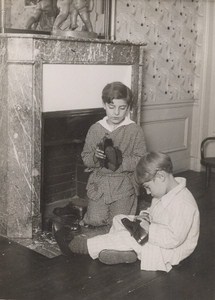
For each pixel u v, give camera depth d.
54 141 3.39
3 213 3.21
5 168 3.14
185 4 5.06
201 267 2.73
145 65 4.68
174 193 2.67
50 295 2.35
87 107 3.54
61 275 2.58
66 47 3.23
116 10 4.18
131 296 2.35
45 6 3.48
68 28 3.65
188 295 2.38
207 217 3.74
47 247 3.01
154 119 4.92
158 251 2.65
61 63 3.22
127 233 2.74
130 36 4.42
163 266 2.64
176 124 5.27
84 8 3.52
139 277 2.57
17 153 3.09
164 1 4.78
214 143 5.43
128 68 3.83
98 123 3.43
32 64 3.00
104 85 3.64
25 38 2.96
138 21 4.49
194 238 2.75
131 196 3.40
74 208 3.58
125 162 3.31
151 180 2.65
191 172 5.40
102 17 3.98
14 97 3.03
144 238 2.67
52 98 3.25
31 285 2.45
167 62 4.96
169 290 2.43
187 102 5.32
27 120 3.06
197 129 5.45
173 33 4.97
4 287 2.43
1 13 3.22
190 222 2.62
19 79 3.01
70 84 3.37
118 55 3.67
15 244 3.06
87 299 2.31
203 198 4.32
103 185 3.33
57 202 3.95
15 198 3.14
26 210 3.14
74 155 4.04
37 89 3.07
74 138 3.56
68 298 2.32
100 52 3.51
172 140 5.25
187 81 5.30
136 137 3.41
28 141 3.08
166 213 2.67
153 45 4.73
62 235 2.81
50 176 3.86
